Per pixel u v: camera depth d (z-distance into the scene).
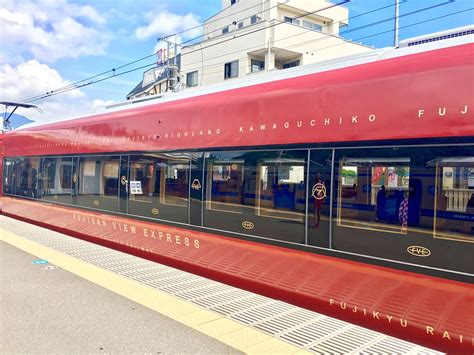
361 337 4.14
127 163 7.67
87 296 5.32
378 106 4.05
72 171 9.47
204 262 5.96
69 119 9.94
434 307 3.57
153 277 6.18
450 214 3.53
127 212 7.66
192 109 6.26
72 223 9.41
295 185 4.73
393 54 4.20
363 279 4.07
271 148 5.03
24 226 10.95
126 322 4.50
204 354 3.78
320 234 4.46
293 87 4.88
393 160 3.91
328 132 4.44
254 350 3.85
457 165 3.50
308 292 4.54
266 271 5.03
